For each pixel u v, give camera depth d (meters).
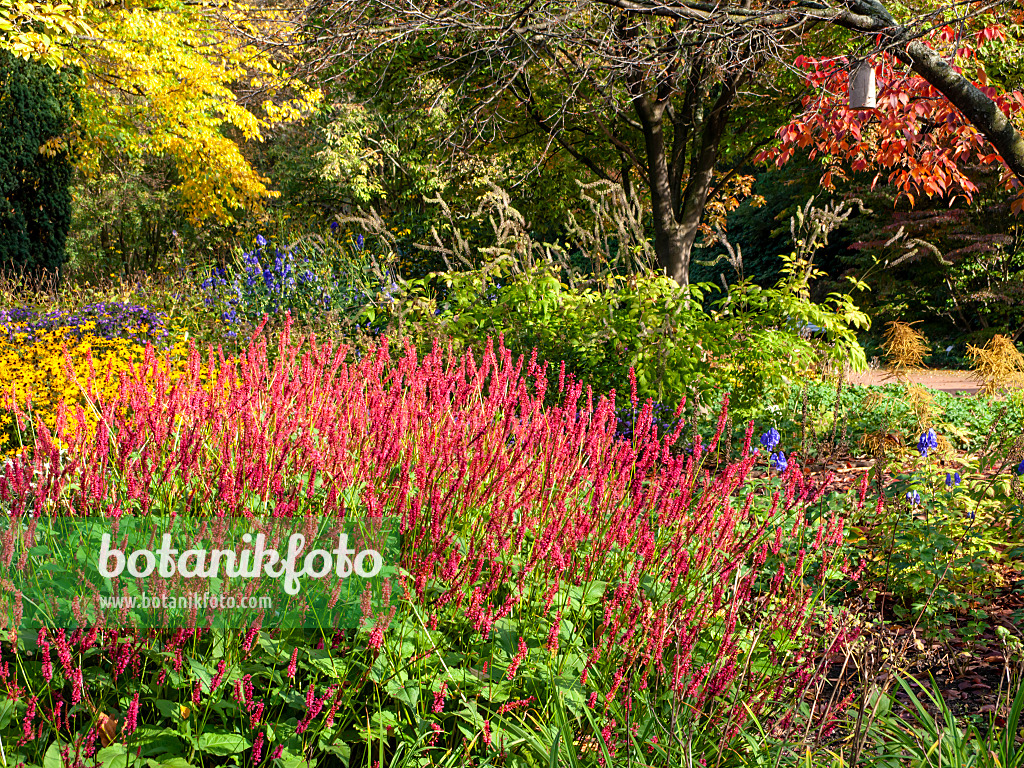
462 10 6.98
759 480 4.60
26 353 7.18
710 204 17.64
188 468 2.87
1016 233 16.25
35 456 2.74
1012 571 4.52
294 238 12.29
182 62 15.27
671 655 2.87
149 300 10.79
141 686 2.37
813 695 3.07
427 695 2.55
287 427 3.18
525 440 3.32
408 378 3.50
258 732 2.33
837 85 6.69
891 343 9.38
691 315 7.37
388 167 18.16
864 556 4.27
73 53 14.39
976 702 3.33
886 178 17.38
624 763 2.42
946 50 6.39
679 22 6.33
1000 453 5.85
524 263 8.17
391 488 2.96
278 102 16.70
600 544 3.12
